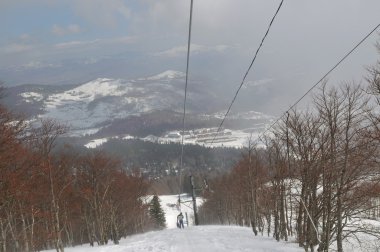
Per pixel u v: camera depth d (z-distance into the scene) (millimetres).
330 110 19828
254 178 33781
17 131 25859
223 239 26391
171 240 28328
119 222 55781
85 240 61188
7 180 25234
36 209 32094
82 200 43844
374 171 19797
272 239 27406
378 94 19703
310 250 20984
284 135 23844
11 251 33875
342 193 19125
